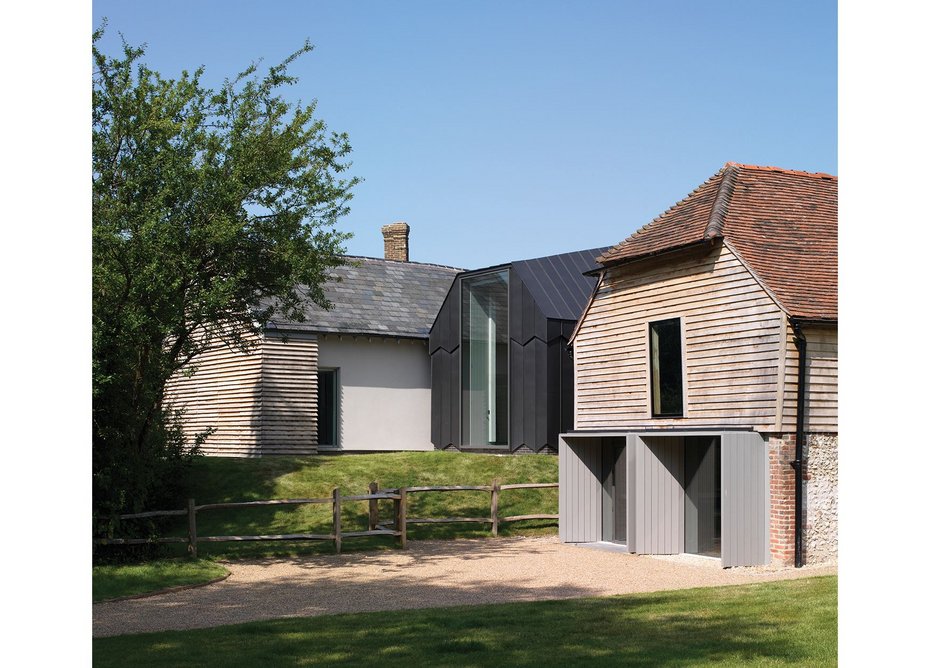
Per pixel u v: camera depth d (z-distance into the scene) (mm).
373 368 30562
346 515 21203
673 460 19484
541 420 26312
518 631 10945
